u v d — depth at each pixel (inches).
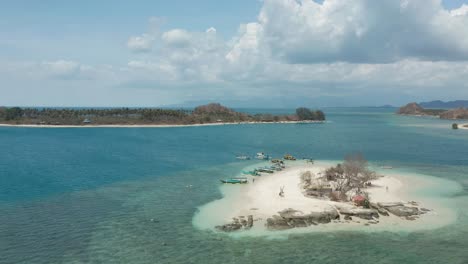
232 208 2326.5
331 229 1989.4
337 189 2679.6
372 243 1820.9
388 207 2290.8
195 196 2640.3
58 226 2004.2
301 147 5723.4
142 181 3161.9
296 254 1694.1
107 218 2143.2
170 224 2048.5
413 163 4210.1
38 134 7701.8
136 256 1649.9
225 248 1745.8
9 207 2340.1
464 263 1616.6
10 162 4089.6
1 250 1689.2
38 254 1654.8
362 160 3272.6
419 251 1734.7
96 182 3110.2
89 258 1622.8
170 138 7150.6
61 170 3641.7
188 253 1686.8
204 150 5339.6
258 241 1830.7
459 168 3873.0
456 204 2452.0
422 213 2247.8
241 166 3978.8
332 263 1611.7
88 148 5442.9
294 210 2204.7
